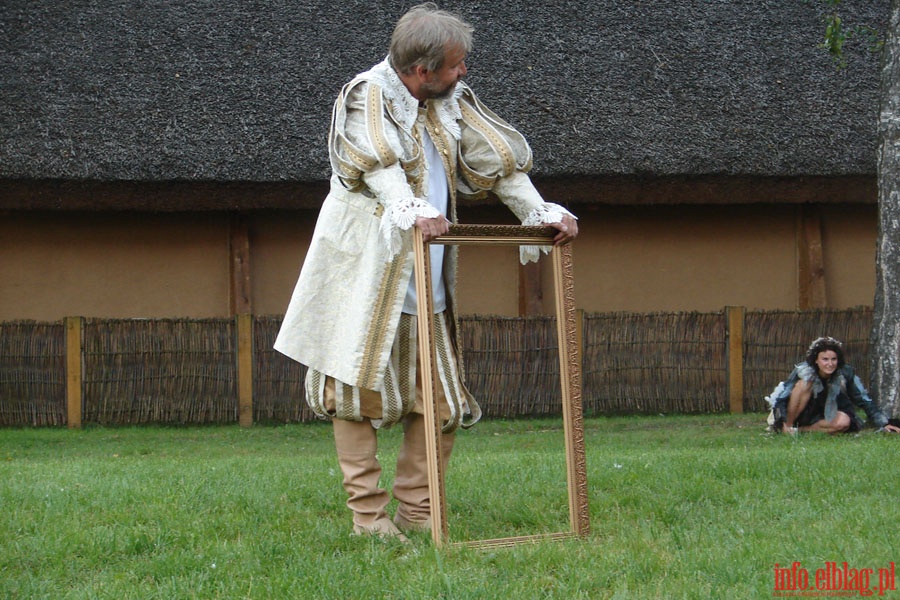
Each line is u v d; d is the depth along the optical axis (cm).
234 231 1739
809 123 1797
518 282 1788
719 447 1137
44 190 1642
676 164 1716
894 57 1241
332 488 648
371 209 485
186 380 1577
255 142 1675
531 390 1612
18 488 664
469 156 509
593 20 1973
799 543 462
